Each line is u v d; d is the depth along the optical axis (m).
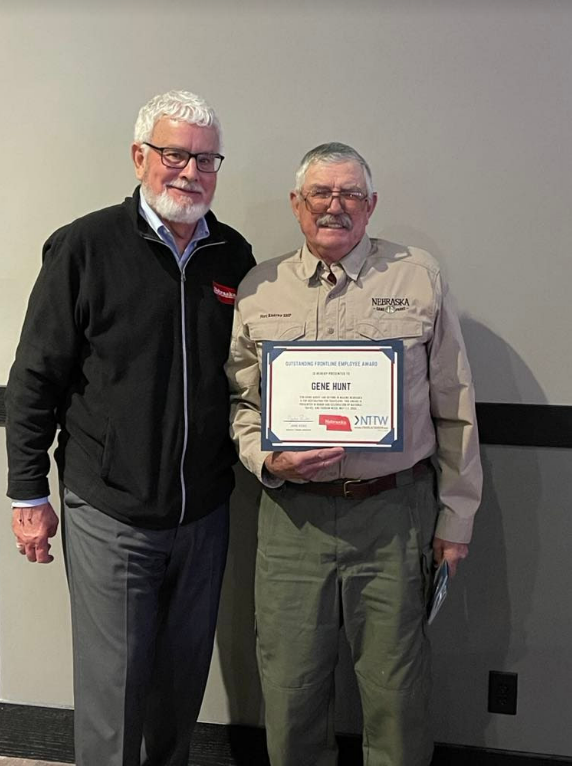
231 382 1.48
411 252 1.44
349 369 1.34
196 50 1.68
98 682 1.45
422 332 1.38
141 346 1.39
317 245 1.38
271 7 1.64
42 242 1.79
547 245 1.63
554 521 1.70
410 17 1.61
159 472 1.40
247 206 1.72
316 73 1.65
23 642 1.91
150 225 1.41
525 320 1.66
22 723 1.92
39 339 1.38
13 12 1.72
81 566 1.45
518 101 1.60
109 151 1.74
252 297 1.45
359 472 1.38
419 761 1.48
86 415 1.42
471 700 1.78
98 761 1.46
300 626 1.44
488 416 1.69
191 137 1.35
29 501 1.43
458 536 1.43
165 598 1.54
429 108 1.63
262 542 1.49
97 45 1.71
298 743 1.49
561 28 1.56
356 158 1.38
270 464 1.39
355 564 1.42
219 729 1.87
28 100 1.74
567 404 1.67
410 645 1.42
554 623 1.73
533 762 1.77
